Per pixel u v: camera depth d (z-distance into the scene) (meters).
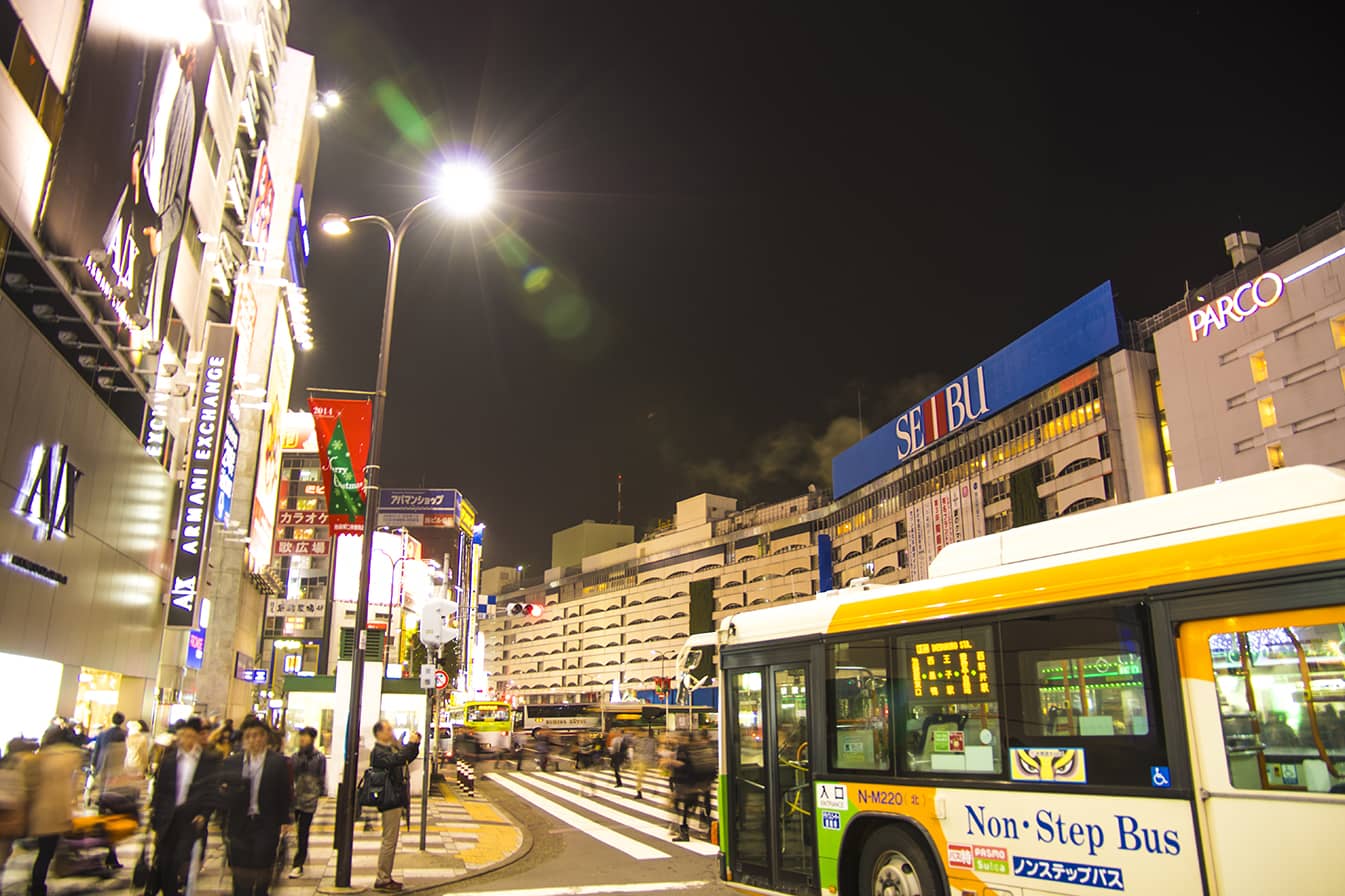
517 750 44.78
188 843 7.64
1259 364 51.72
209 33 24.69
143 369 23.45
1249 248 57.00
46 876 8.73
